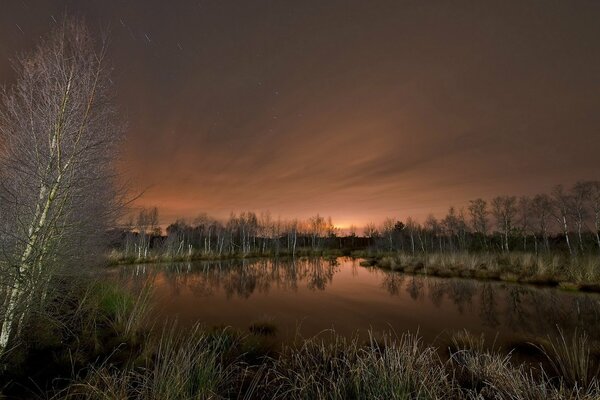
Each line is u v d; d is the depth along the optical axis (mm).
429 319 11500
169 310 12758
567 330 9625
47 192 5414
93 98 5848
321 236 76562
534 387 4906
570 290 15680
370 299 15367
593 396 4672
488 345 8219
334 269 30734
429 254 30516
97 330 8352
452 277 21922
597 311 11734
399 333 9734
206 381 5316
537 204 35406
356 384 5090
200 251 54125
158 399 4449
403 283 20312
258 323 10117
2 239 4902
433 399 4613
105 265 8570
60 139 5473
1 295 5031
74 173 5703
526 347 7820
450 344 8305
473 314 12086
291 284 20750
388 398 4688
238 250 61000
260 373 6344
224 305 14016
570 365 6148
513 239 38562
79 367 6406
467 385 5699
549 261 20906
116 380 5074
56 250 5512
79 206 5938
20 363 6105
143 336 8352
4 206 5039
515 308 12758
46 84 5559
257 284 20906
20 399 5086
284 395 5480
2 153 5230
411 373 5262
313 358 6797
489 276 20688
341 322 11125
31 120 5406
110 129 6242
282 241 74000
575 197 30062
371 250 51594
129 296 11039
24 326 5883
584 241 30938
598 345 7582
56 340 7336
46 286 5617
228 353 7336
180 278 23969
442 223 50594
